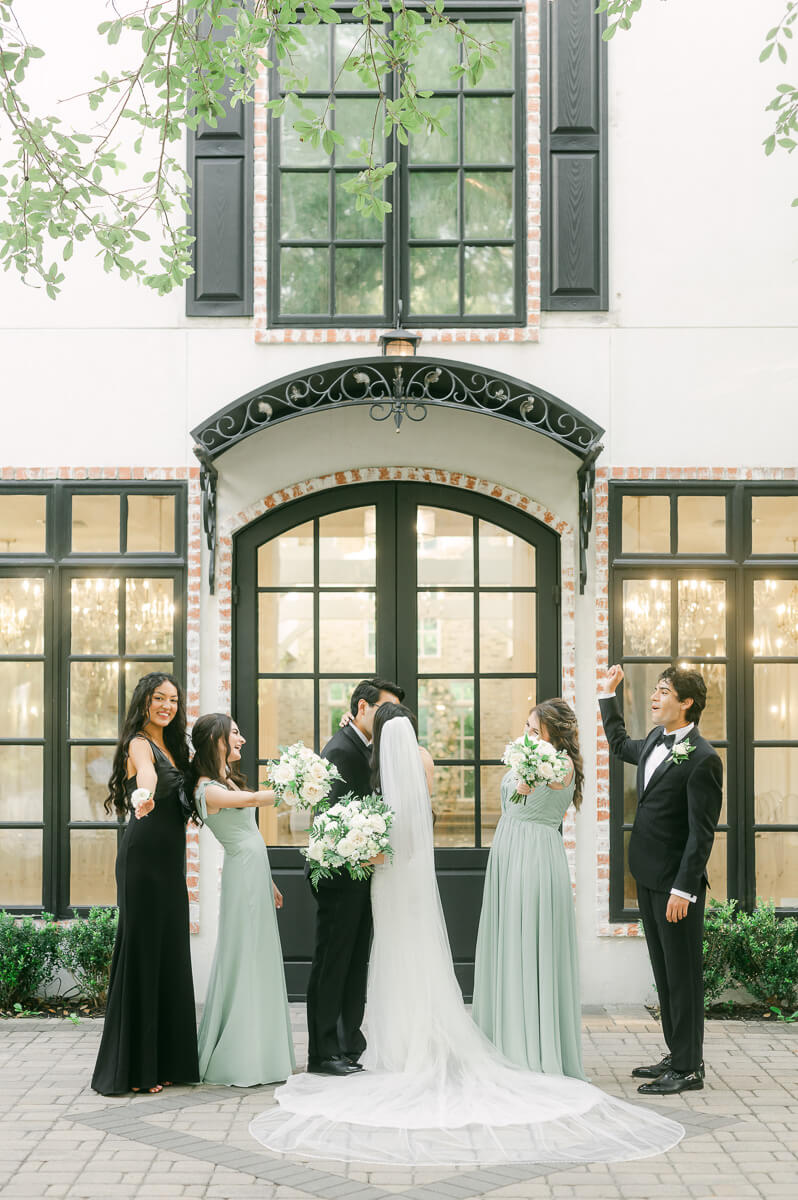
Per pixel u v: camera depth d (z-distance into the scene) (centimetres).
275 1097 537
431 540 748
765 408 742
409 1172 455
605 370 741
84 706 740
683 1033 559
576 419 689
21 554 744
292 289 749
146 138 751
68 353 743
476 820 740
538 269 742
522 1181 446
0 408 743
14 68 578
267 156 746
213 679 735
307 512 746
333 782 591
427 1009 553
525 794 580
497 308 749
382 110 753
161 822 564
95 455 742
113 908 716
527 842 577
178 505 741
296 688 745
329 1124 498
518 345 742
